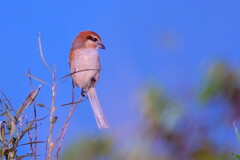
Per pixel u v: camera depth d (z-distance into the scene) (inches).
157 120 418.6
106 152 402.0
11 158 319.3
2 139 323.6
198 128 422.6
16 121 329.7
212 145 420.2
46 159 317.7
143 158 407.5
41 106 324.2
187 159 410.9
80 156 398.3
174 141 417.1
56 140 319.6
